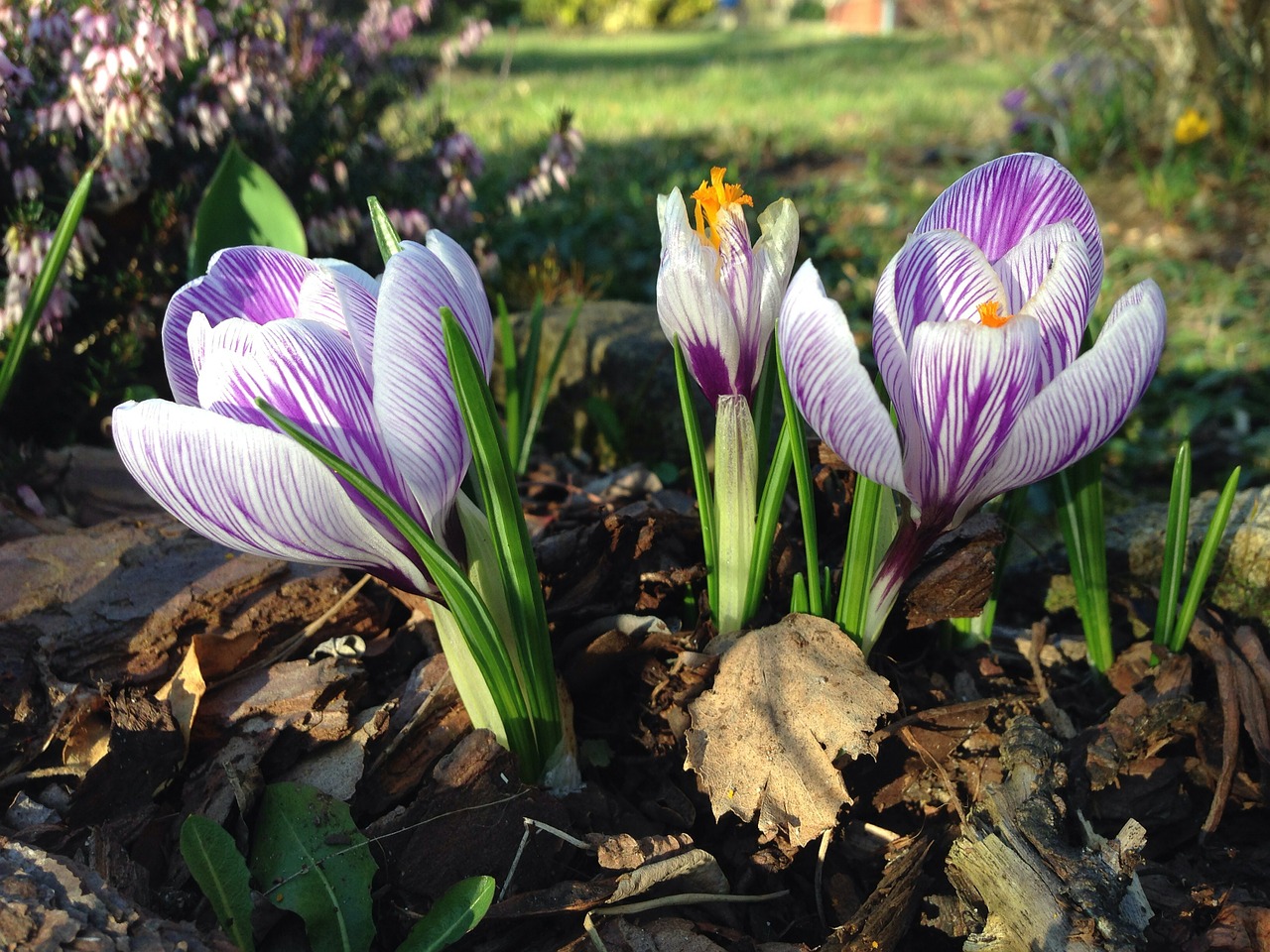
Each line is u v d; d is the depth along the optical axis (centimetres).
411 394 16
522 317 41
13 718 21
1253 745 23
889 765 22
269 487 16
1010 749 21
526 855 20
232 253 19
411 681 23
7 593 23
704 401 35
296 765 21
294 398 16
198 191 38
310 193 39
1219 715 23
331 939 18
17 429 34
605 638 22
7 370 27
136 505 30
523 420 33
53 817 20
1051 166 19
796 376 17
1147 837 22
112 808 20
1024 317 16
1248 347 52
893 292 17
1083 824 20
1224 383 49
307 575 24
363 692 23
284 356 16
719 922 20
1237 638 24
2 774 21
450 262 18
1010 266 18
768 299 19
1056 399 16
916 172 85
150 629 23
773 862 20
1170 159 76
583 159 86
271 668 22
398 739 21
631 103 121
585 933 19
